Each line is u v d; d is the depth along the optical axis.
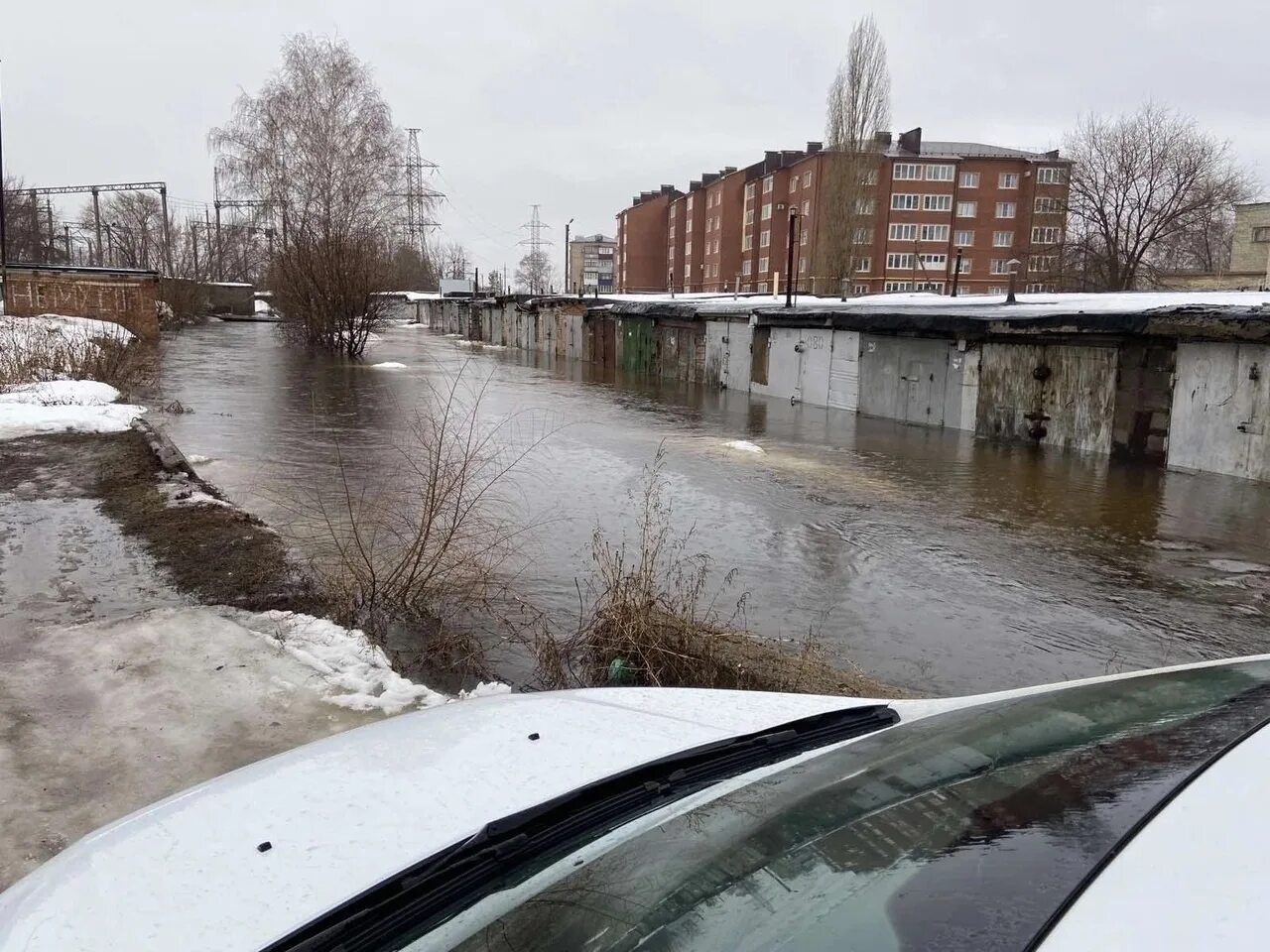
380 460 11.05
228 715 3.60
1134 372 12.94
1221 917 0.94
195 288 50.31
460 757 1.91
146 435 10.43
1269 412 11.19
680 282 93.19
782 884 1.33
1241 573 7.39
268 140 39.22
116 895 1.40
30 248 59.75
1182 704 1.77
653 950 1.22
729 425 16.56
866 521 9.00
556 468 11.26
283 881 1.44
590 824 1.62
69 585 5.19
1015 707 1.97
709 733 2.07
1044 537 8.49
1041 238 66.12
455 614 5.27
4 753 3.23
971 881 1.18
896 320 17.17
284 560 5.73
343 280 30.03
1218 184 40.59
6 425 10.71
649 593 4.94
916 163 65.25
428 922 1.34
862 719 2.18
